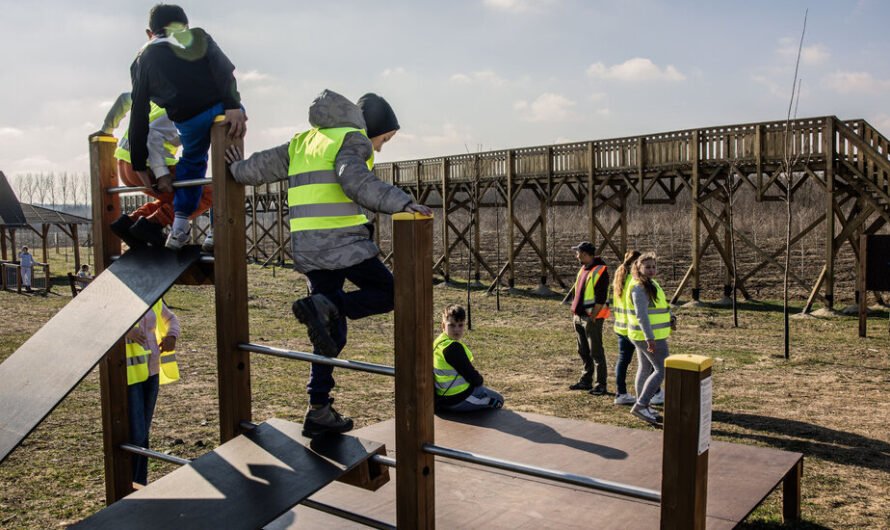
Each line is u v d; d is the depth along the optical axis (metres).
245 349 3.37
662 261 26.70
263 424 3.38
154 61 3.47
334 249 2.93
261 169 3.19
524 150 22.14
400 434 2.66
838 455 6.43
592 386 9.33
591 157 20.14
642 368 7.59
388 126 3.29
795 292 19.09
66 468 6.18
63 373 3.18
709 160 17.34
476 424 6.02
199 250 3.76
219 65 3.49
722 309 16.88
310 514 4.20
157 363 5.08
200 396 9.14
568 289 22.42
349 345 13.14
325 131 2.96
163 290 3.39
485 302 20.17
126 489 4.21
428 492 2.68
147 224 3.86
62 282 29.86
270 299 21.92
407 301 2.57
